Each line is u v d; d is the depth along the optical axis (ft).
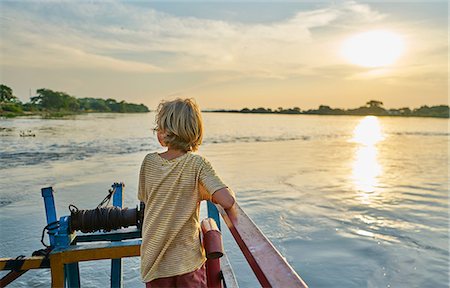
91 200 33.50
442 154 88.84
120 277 11.40
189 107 7.05
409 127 275.59
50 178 43.73
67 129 131.13
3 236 23.76
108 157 63.52
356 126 268.62
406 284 19.13
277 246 24.03
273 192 40.06
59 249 9.10
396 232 27.30
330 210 33.22
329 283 19.21
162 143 7.21
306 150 92.48
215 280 7.90
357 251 23.29
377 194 40.73
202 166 6.84
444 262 21.76
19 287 17.99
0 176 44.68
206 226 7.66
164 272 6.75
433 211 33.32
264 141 119.85
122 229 11.02
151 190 6.97
